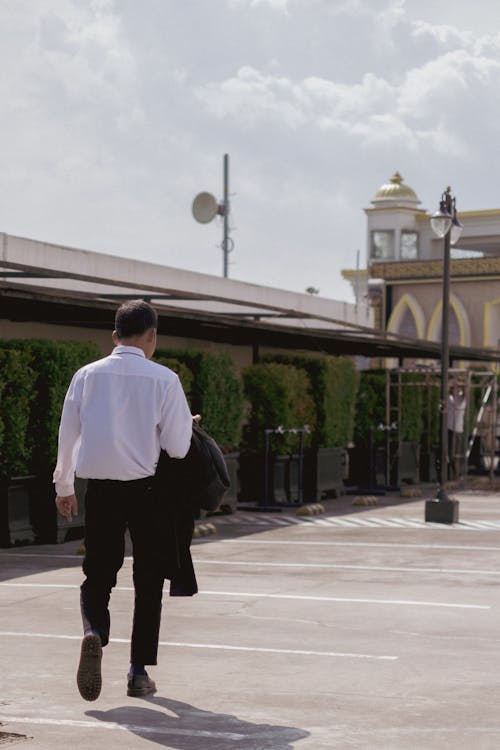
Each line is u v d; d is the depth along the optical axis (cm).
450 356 4459
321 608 1423
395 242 6981
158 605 943
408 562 1884
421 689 997
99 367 918
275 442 3041
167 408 905
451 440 4209
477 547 2105
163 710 916
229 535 2314
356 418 3803
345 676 1047
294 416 3086
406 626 1303
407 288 6581
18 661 1103
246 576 1712
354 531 2397
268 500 3041
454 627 1300
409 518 2703
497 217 6769
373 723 883
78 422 923
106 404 907
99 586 911
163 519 912
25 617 1352
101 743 824
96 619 893
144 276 3162
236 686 1002
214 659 1117
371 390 3812
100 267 2970
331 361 3262
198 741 830
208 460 916
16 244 2659
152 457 909
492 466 3956
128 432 906
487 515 2795
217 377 2727
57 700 947
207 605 1441
